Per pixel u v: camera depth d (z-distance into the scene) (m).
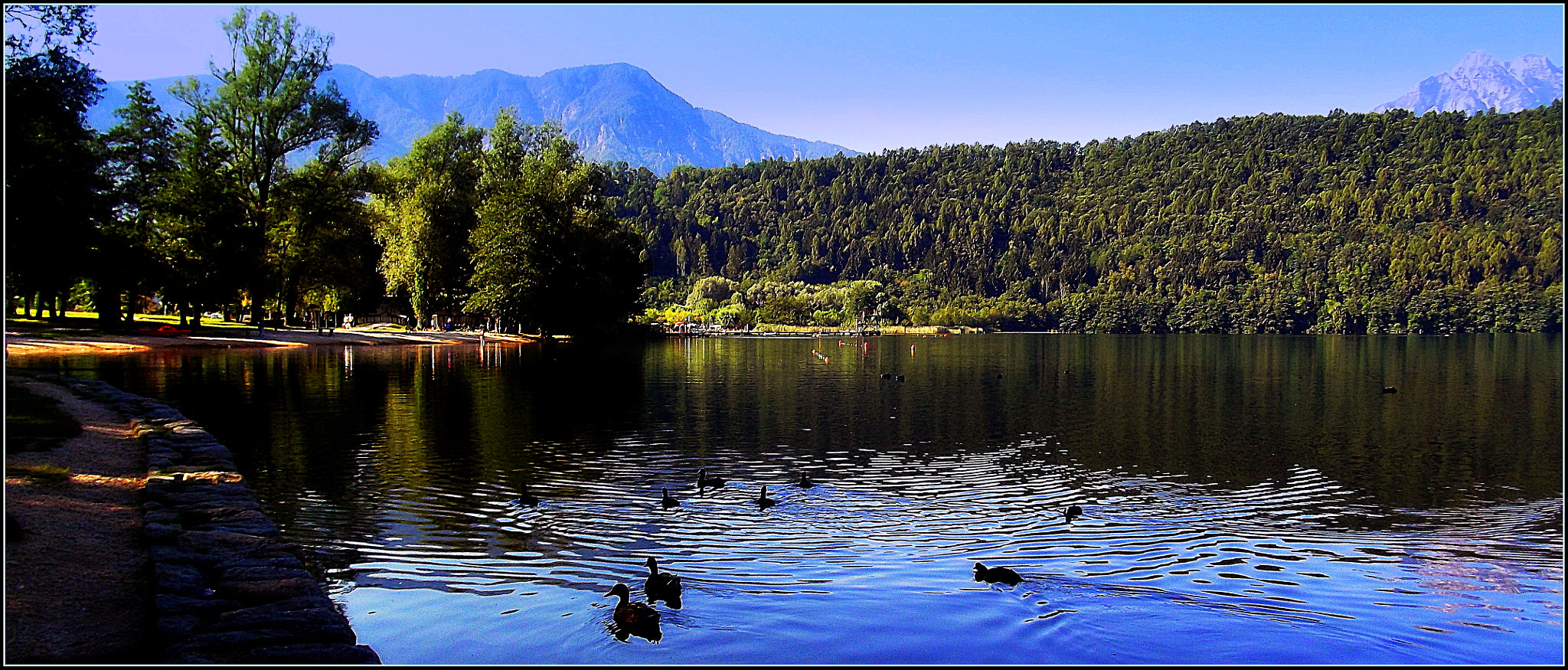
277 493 18.72
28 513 13.84
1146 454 25.78
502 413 32.38
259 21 67.94
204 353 58.88
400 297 99.50
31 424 22.36
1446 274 181.38
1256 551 15.91
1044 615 12.71
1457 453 26.19
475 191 90.38
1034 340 146.75
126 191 64.94
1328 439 29.14
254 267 68.50
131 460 19.09
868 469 22.97
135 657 9.09
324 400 35.06
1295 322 180.75
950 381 52.41
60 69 41.31
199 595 10.87
